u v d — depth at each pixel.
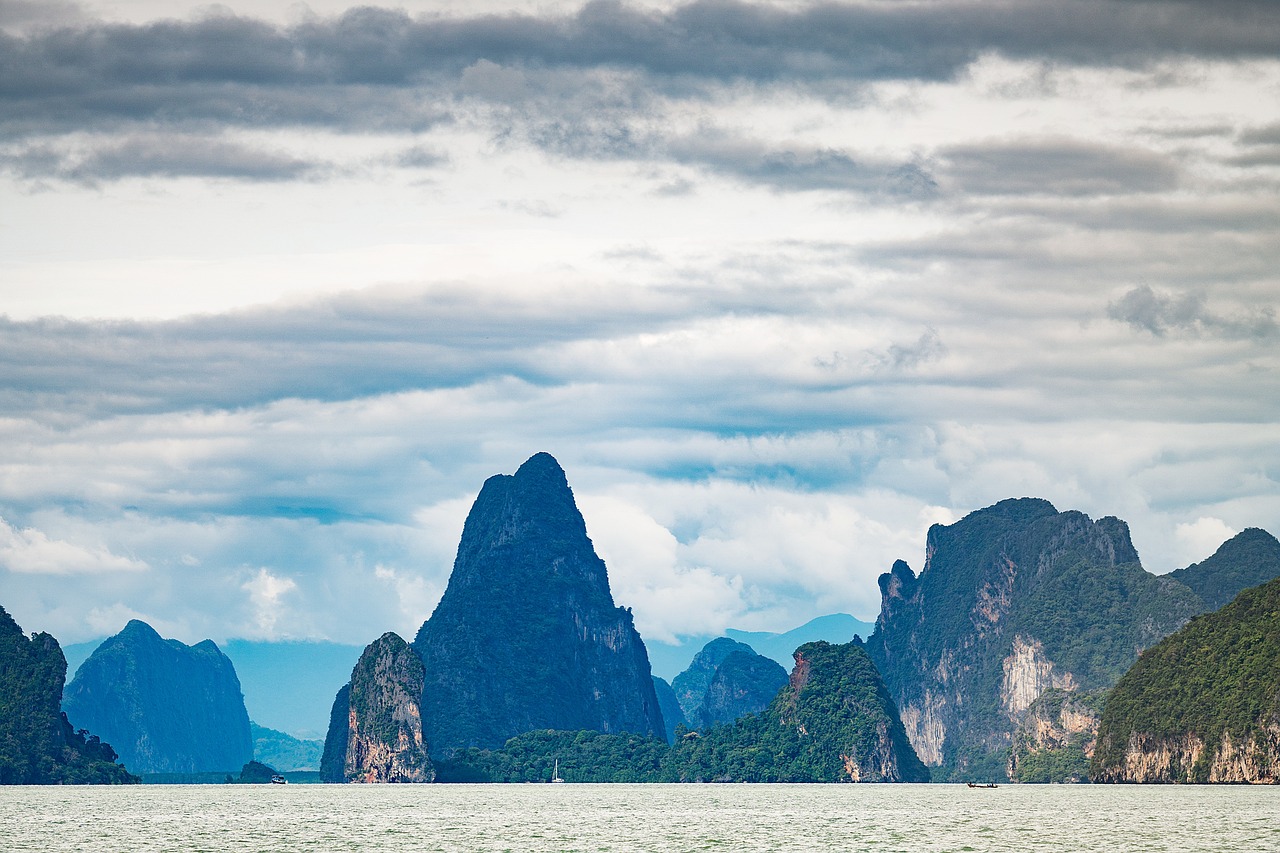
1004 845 167.88
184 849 167.38
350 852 164.12
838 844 171.38
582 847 169.75
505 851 164.50
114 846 171.25
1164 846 164.25
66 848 168.62
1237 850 159.38
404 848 169.00
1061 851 159.50
